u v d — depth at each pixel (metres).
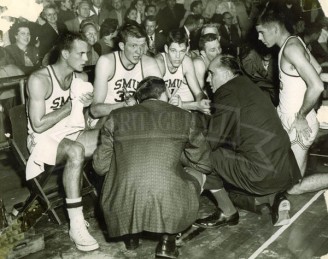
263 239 2.52
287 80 2.81
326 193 3.04
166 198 2.09
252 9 5.77
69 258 2.38
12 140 2.70
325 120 3.83
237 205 2.81
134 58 2.95
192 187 2.22
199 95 3.50
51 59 2.70
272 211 2.63
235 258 2.33
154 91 2.22
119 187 2.13
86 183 2.87
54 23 4.76
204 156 2.31
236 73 2.53
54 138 2.56
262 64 3.67
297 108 2.81
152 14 6.07
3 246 2.35
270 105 2.51
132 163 2.12
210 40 3.58
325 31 5.17
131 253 2.41
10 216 2.55
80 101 2.59
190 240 2.53
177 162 2.17
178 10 6.32
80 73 2.80
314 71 2.66
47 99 2.59
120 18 5.81
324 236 2.52
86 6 5.16
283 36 2.78
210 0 6.95
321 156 3.51
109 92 3.11
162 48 5.36
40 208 2.62
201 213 2.86
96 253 2.42
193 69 3.54
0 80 2.82
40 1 4.65
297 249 2.40
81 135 2.72
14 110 2.72
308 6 5.00
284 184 2.55
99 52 4.90
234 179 2.53
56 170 2.62
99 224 2.75
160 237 2.38
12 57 4.31
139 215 2.10
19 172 3.25
